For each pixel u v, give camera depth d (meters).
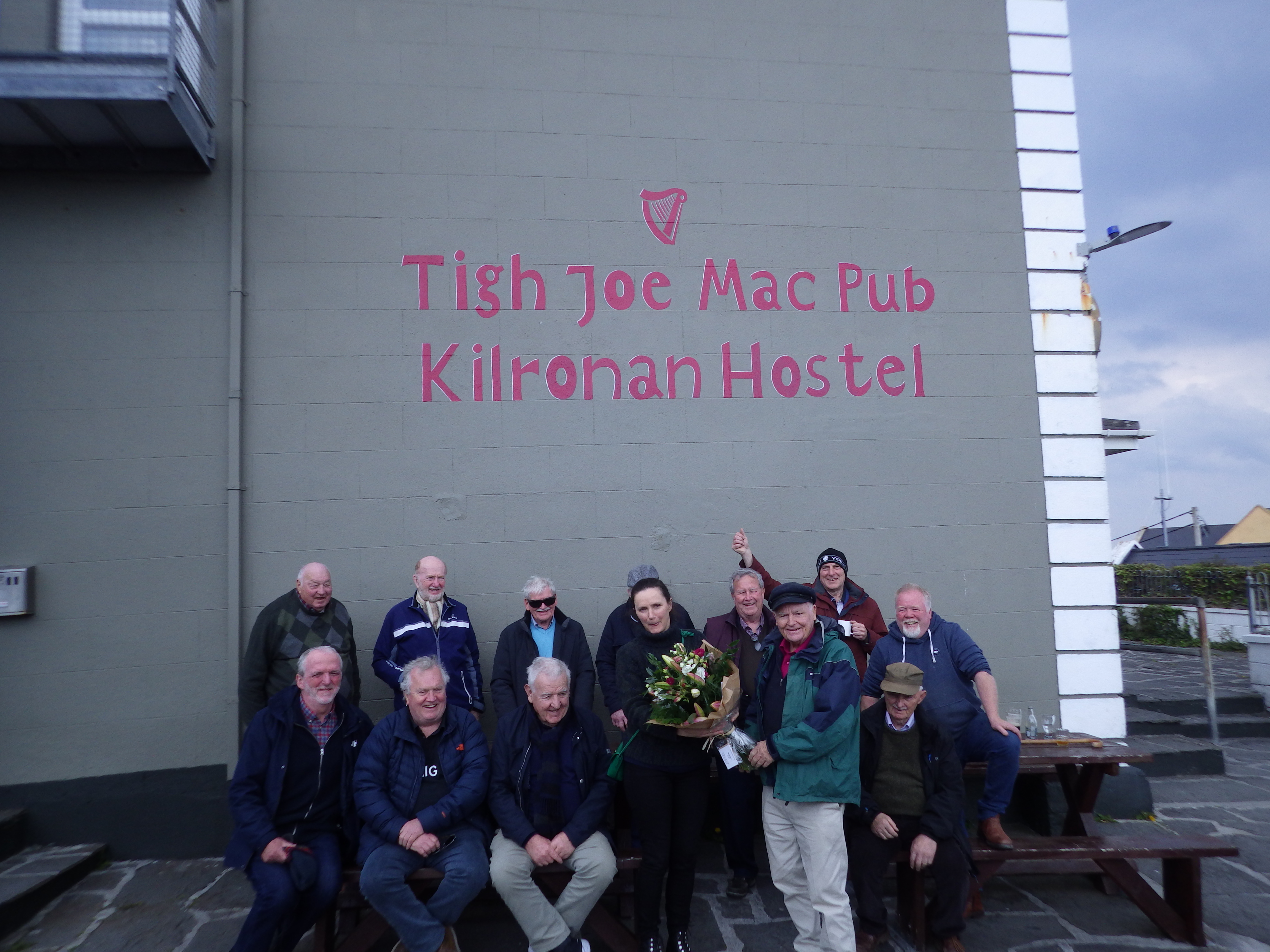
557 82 5.48
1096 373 5.83
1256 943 3.72
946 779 3.61
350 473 5.07
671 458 5.36
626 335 5.40
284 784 3.57
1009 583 5.57
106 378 4.94
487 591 5.12
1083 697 5.55
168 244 5.05
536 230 5.38
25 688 4.70
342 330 5.15
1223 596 13.43
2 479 4.80
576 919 3.47
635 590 3.92
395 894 3.32
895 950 3.69
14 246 4.95
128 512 4.88
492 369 5.25
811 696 3.49
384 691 4.97
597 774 3.69
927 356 5.68
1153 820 5.18
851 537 5.47
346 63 5.30
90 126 4.69
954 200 5.82
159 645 4.82
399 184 5.28
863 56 5.82
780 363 5.52
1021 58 6.01
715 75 5.65
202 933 3.85
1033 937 3.79
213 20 5.06
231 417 4.95
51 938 3.80
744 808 4.18
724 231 5.56
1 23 4.37
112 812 4.71
